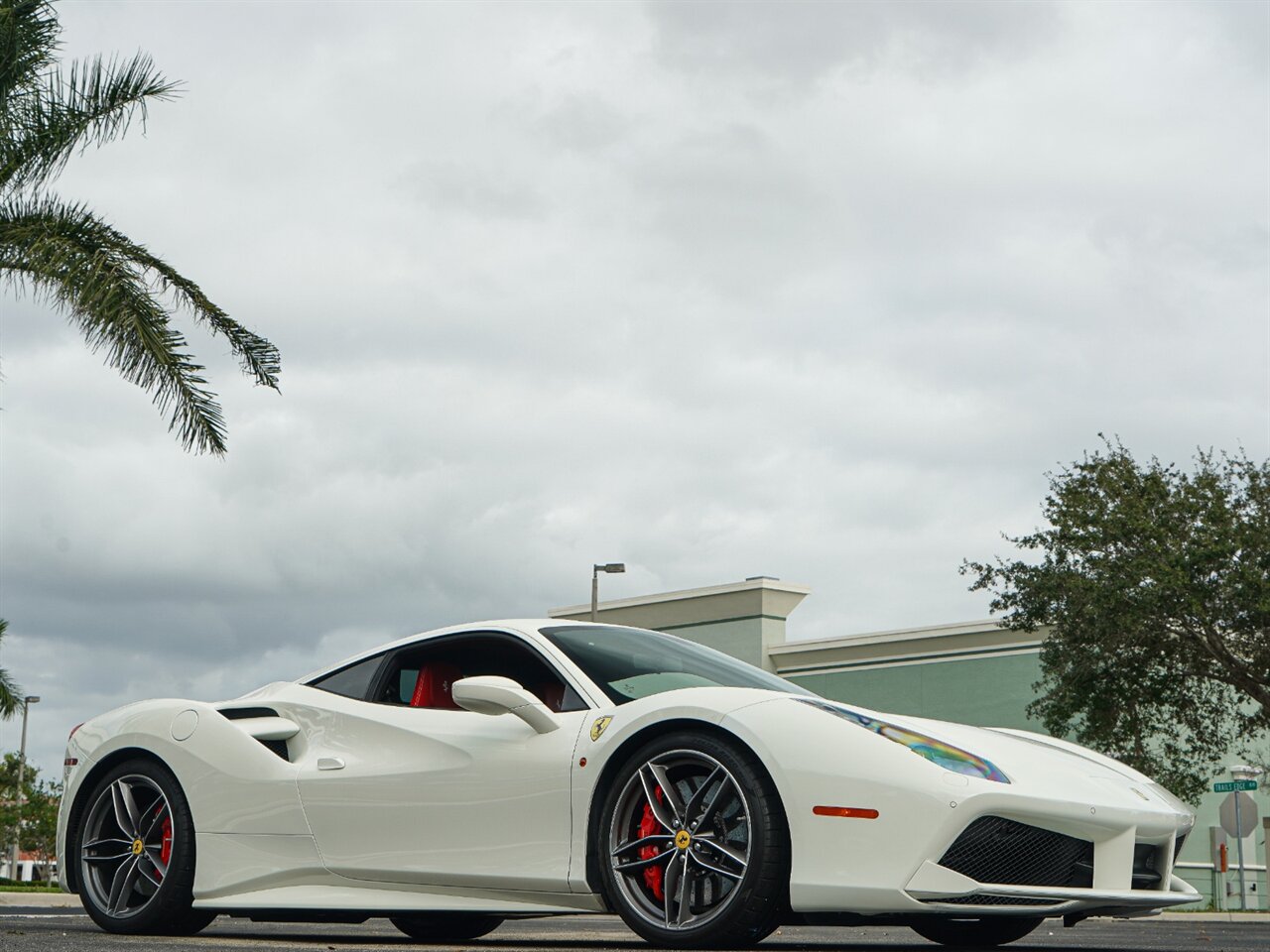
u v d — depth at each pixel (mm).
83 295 12359
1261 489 20953
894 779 3672
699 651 4863
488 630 4742
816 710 3900
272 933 5234
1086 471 21969
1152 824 4066
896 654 27062
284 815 4715
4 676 16078
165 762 5016
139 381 12500
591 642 4633
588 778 4082
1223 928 10578
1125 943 5977
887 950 4574
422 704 4758
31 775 39125
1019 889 3688
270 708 5039
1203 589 20078
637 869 3965
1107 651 21078
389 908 4461
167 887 4863
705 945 3805
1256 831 25672
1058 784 3947
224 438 12586
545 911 4184
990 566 22359
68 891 5156
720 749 3863
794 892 3686
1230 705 23078
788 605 28969
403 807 4461
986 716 25859
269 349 13695
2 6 13203
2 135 13102
